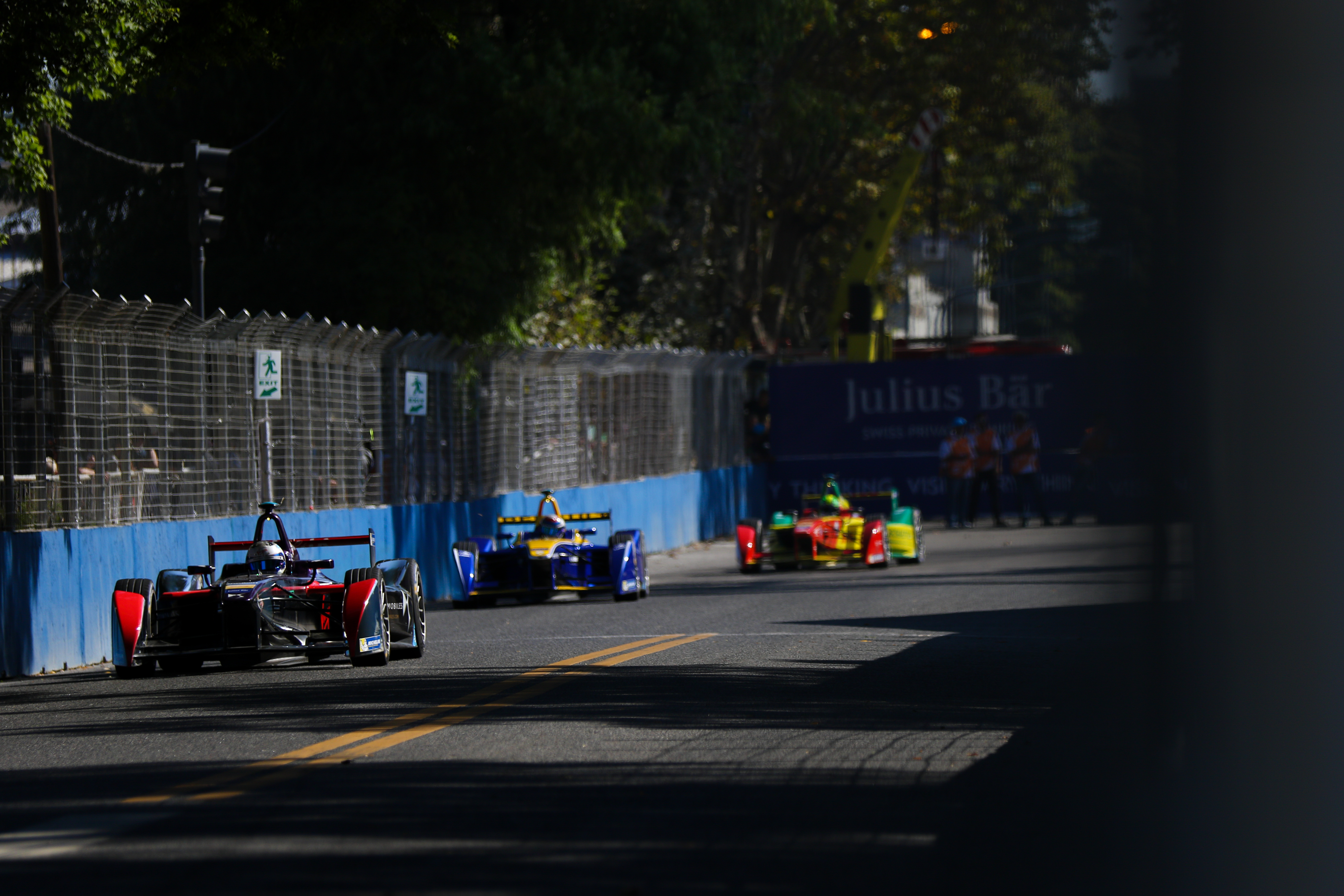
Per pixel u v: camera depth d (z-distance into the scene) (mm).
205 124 95812
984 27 154625
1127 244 20531
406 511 75750
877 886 18672
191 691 39250
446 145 93188
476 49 93000
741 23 106438
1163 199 19875
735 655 43688
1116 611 28109
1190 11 19203
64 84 54875
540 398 94188
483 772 25969
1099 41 21250
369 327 94625
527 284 101375
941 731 29859
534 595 68562
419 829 21594
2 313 47156
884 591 68000
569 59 95438
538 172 94375
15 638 46094
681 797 23844
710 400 125125
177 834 21344
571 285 126750
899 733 29656
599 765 26594
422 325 95125
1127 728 24375
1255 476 18641
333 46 92062
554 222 98375
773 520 88750
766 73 147250
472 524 83500
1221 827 19406
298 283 94312
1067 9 22844
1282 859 18406
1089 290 21141
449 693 36312
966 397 136125
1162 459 20953
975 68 156125
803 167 169000
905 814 22594
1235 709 19156
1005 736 29125
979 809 22875
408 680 39406
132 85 57781
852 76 163625
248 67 80812
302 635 43938
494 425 88125
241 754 28078
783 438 139375
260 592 43531
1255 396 18562
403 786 24781
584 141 91688
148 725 32719
